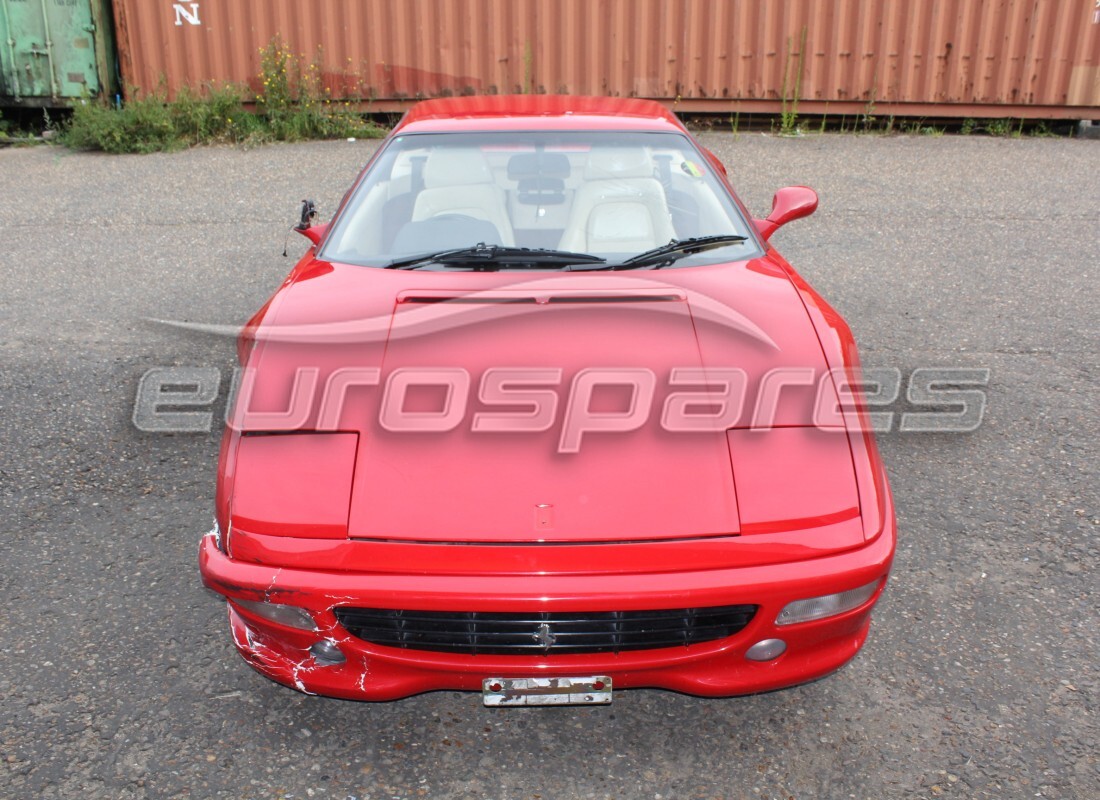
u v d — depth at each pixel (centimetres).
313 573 234
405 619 236
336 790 246
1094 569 336
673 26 1067
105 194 873
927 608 316
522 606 228
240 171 942
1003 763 252
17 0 1041
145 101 1063
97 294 628
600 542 234
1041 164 977
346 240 352
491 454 252
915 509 376
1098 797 240
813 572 234
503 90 1084
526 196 360
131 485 396
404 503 242
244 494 250
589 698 244
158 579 333
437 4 1056
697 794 246
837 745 261
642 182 366
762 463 251
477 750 262
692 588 229
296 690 261
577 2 1057
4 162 998
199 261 693
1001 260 688
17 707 272
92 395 481
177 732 265
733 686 246
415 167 373
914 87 1088
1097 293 621
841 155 1006
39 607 317
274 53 1073
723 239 342
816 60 1081
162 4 1057
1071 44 1066
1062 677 283
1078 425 445
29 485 395
